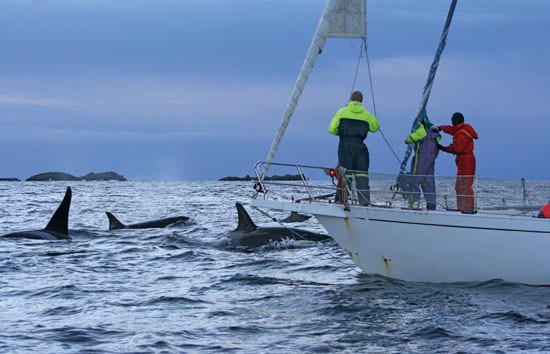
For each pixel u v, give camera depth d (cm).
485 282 1945
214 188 16350
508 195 1936
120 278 2306
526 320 1617
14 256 2734
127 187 17850
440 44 2109
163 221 4019
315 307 1795
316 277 2275
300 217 4500
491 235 1900
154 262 2659
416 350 1415
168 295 2000
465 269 1948
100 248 3023
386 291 1922
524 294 1847
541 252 1881
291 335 1536
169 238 3294
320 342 1478
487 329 1551
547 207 1909
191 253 2855
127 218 5366
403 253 1991
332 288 2042
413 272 2003
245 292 2039
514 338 1480
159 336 1529
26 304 1881
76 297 1978
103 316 1731
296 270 2436
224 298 1956
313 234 3166
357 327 1590
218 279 2269
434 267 1972
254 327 1609
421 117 2069
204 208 6700
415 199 1992
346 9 2270
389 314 1694
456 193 1962
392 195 2008
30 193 12094
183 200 8806
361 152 2030
